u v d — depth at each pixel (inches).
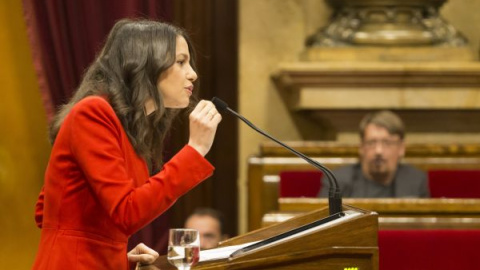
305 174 560.7
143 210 240.8
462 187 580.1
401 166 550.6
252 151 701.3
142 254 270.1
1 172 641.0
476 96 676.1
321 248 236.7
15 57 632.4
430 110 684.7
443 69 663.8
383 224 426.3
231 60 674.2
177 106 268.2
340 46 677.9
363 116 679.7
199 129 255.0
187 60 269.7
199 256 248.2
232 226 683.4
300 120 710.5
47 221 256.4
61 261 249.3
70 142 250.1
